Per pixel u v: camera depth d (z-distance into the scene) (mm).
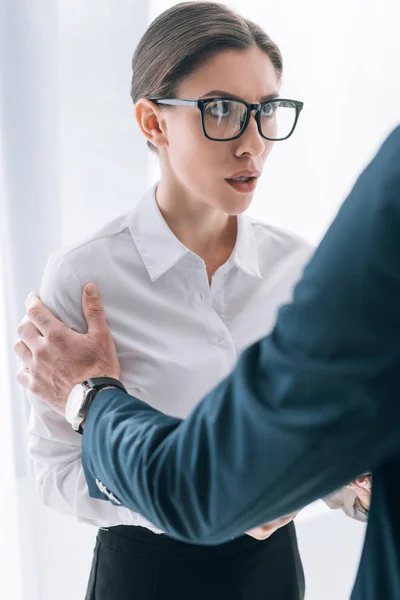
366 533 528
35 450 997
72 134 1494
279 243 1081
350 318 429
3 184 1493
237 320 1028
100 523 953
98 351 886
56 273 950
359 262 428
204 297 997
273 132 869
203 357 980
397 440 461
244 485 491
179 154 874
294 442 460
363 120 1610
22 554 1712
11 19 1419
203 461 510
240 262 1008
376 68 1583
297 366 453
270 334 486
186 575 954
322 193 1644
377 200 426
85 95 1480
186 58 825
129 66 1479
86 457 666
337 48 1568
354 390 438
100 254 970
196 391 981
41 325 902
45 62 1447
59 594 1719
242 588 973
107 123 1498
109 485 629
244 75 825
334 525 1844
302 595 1089
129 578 968
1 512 1701
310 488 486
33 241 1522
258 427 472
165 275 984
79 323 943
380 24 1562
